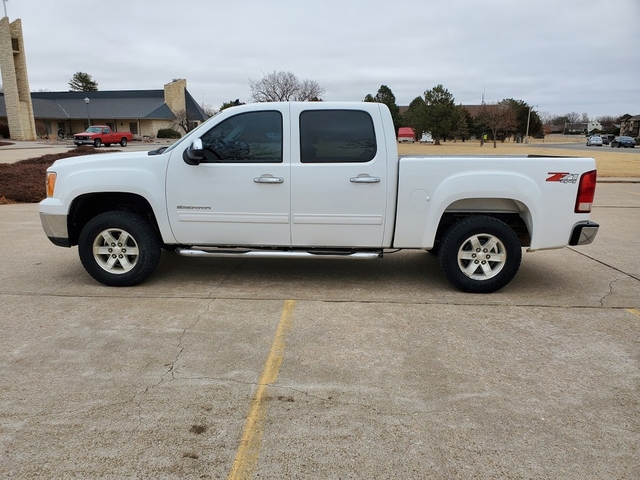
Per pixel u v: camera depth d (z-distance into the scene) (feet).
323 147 15.84
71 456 8.28
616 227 28.96
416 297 16.25
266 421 9.30
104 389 10.37
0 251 22.04
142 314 14.55
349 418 9.41
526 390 10.48
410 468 8.06
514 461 8.25
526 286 17.56
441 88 212.02
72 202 16.71
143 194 16.28
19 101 160.56
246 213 16.21
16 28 156.66
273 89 158.71
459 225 16.08
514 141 259.19
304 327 13.67
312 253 16.56
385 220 16.06
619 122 413.80
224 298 15.99
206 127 16.03
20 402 9.85
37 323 13.83
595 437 8.91
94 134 129.80
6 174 47.42
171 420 9.30
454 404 9.93
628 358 12.00
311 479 7.80
